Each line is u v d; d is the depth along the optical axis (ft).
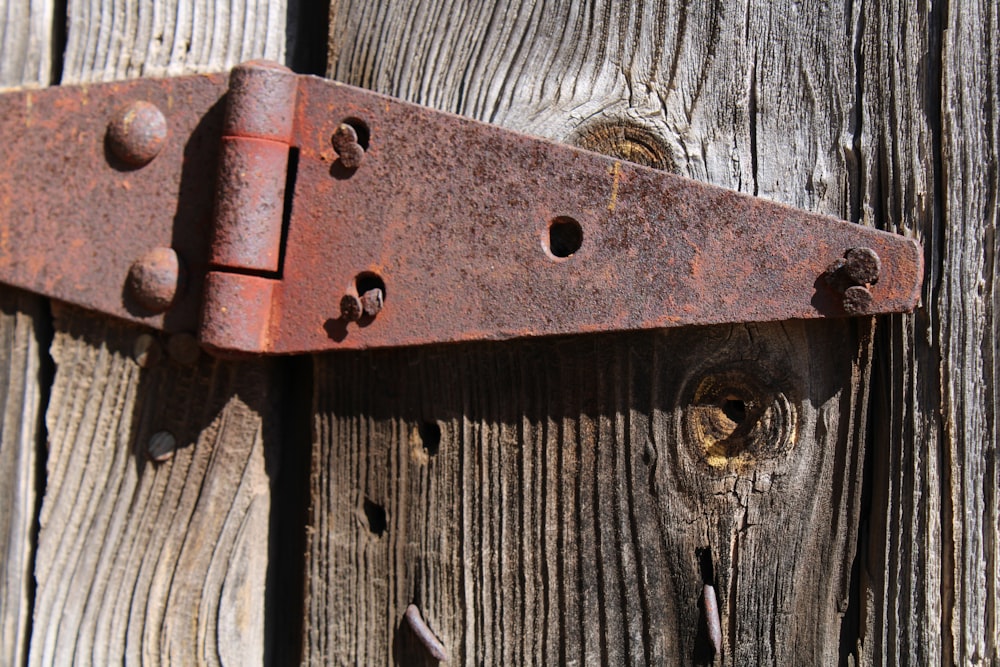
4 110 1.71
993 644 1.68
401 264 1.68
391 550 1.76
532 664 1.74
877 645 1.70
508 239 1.67
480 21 1.75
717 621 1.70
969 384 1.68
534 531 1.73
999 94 1.68
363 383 1.76
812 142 1.71
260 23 1.76
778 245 1.65
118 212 1.70
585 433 1.72
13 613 1.76
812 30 1.71
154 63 1.76
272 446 1.78
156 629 1.76
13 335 1.75
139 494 1.76
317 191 1.69
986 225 1.68
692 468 1.71
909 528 1.69
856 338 1.69
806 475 1.70
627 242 1.66
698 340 1.71
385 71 1.76
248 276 1.68
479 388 1.74
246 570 1.76
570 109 1.73
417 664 1.75
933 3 1.69
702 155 1.72
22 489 1.76
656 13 1.73
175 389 1.75
